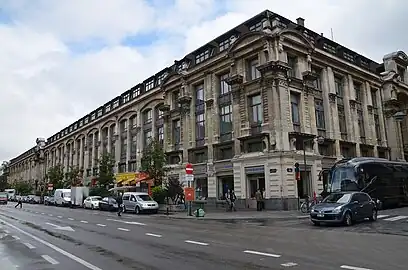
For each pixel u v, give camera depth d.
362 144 37.56
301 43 31.61
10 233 15.55
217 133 34.53
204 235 13.60
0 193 64.38
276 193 27.42
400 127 45.28
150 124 48.44
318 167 30.23
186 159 38.25
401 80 47.06
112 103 60.81
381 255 8.81
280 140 28.11
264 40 29.97
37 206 52.12
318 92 34.03
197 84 38.59
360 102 39.69
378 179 26.25
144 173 36.34
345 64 37.19
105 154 51.84
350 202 16.77
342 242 11.17
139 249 10.52
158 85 46.00
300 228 15.83
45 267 8.20
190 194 25.75
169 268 7.78
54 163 86.25
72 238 13.52
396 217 19.16
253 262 8.20
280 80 29.00
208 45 37.56
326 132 33.66
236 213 25.77
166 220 22.34
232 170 32.00
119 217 25.78
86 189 47.16
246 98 31.47
